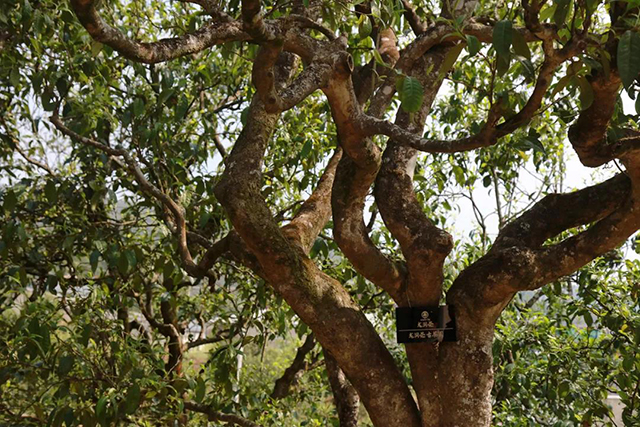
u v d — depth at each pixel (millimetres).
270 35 2000
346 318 2984
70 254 4320
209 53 5199
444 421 3107
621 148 2537
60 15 4109
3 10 3783
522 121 2117
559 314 5387
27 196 4984
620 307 4582
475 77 5375
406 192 3230
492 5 4195
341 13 3305
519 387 4875
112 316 5008
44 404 4453
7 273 4387
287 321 5566
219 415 4746
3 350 4086
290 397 6121
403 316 3113
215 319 6258
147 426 4305
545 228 3207
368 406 3086
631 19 1947
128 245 4582
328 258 5191
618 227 2871
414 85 2227
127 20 5395
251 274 5020
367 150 2811
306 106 5430
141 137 4312
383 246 5219
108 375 4137
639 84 3051
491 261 3078
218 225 5066
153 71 4707
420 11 4488
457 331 3088
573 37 1981
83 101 4410
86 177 4723
